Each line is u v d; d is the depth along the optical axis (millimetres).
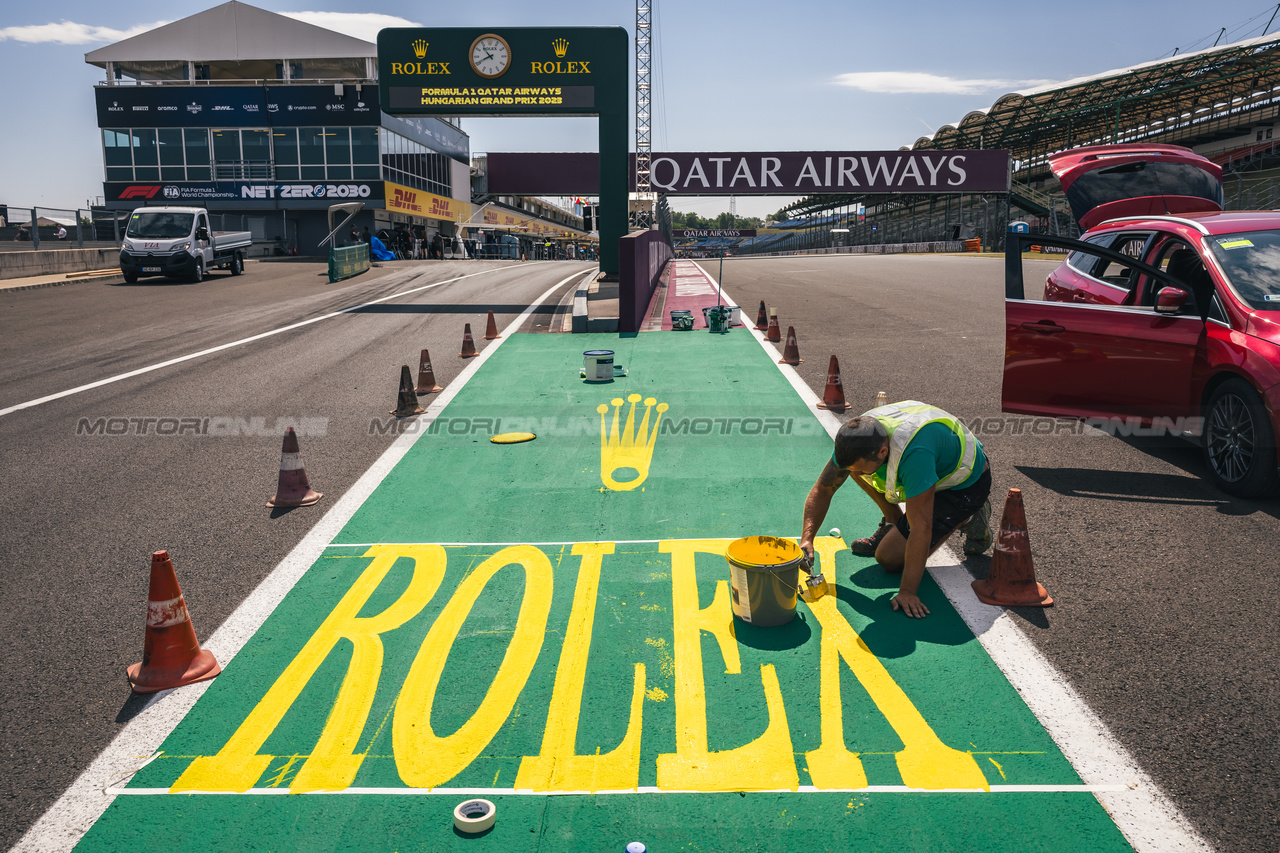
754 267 29484
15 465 6934
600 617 4258
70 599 4605
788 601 4039
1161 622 3986
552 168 50375
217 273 26844
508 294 19266
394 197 41000
